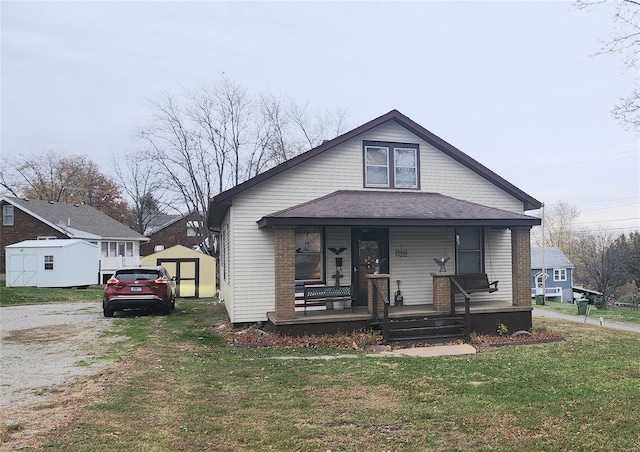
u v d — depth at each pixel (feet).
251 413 17.01
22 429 14.88
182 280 81.46
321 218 33.24
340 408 17.66
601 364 25.90
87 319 44.01
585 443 14.15
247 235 37.76
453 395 19.40
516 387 20.66
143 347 29.78
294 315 33.45
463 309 37.17
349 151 41.34
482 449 13.74
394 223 34.53
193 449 13.64
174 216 190.70
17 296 66.95
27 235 100.78
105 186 176.45
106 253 112.78
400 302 40.52
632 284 125.49
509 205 45.32
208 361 26.02
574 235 212.84
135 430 14.99
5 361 25.49
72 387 20.08
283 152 115.55
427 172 43.29
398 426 15.72
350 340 32.07
